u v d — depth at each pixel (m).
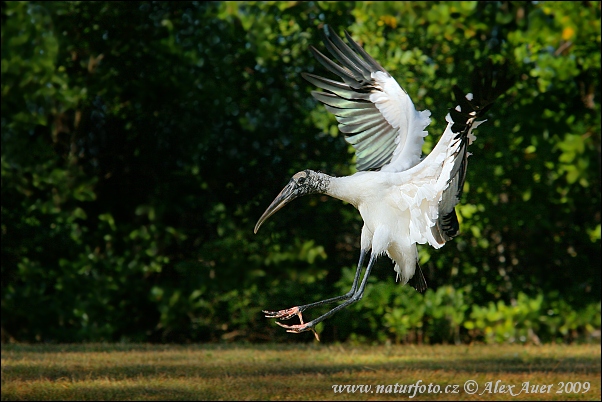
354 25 13.57
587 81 14.17
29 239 14.20
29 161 13.93
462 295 14.12
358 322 14.26
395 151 7.38
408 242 6.98
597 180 14.43
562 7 13.33
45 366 10.73
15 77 13.65
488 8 13.62
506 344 13.99
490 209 13.80
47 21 13.78
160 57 14.12
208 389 9.27
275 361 11.57
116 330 14.39
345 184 7.00
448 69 13.62
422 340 14.38
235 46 14.27
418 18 13.47
